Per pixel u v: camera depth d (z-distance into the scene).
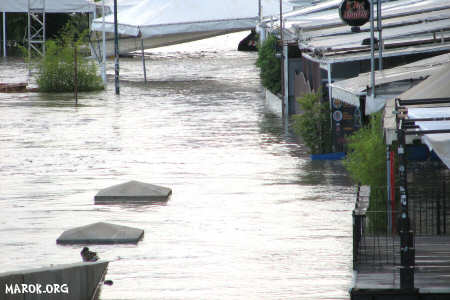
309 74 99.50
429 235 44.94
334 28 105.38
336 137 79.19
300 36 102.56
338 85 66.31
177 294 38.50
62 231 52.03
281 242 48.41
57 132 99.12
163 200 60.97
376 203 50.41
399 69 67.69
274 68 126.00
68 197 62.75
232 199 61.31
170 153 83.31
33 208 58.91
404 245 33.69
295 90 112.56
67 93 153.38
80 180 69.69
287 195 62.41
